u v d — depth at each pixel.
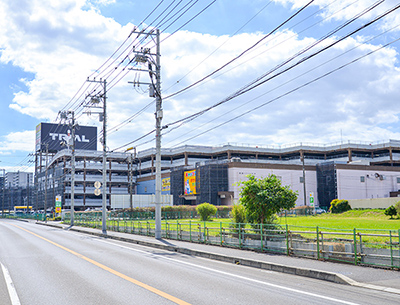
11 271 12.91
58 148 122.00
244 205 20.42
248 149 98.75
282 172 85.31
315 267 12.18
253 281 10.75
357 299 8.52
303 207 66.38
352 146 98.75
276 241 16.61
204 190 81.31
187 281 10.74
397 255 12.15
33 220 78.44
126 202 70.69
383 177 90.25
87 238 28.31
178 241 22.94
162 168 106.56
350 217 52.03
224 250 17.62
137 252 18.52
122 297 8.85
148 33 25.45
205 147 102.44
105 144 34.78
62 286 10.25
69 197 102.31
